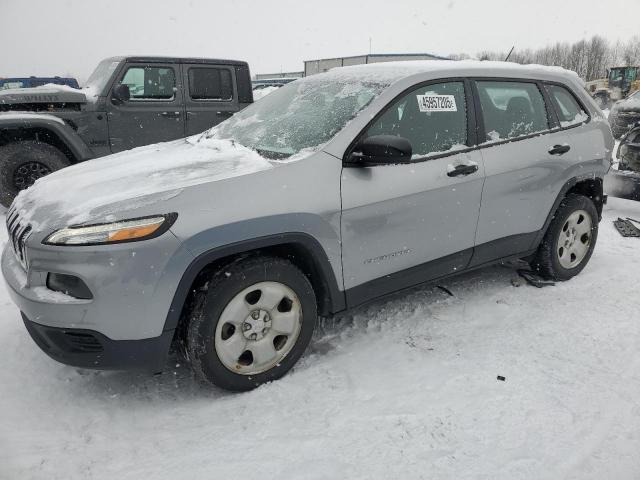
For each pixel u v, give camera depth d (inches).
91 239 85.9
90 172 114.3
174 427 92.7
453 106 127.2
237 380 100.6
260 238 96.4
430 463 83.2
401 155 103.4
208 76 286.4
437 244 124.0
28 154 238.4
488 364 112.0
